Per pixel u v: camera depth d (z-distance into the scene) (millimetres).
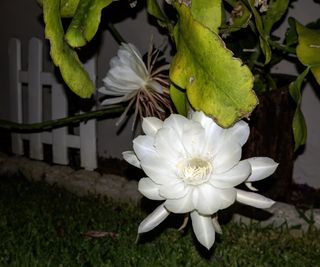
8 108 1644
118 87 662
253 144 978
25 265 979
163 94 671
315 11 1147
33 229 1114
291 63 1185
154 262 968
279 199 1151
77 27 542
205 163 467
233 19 712
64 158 1448
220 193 463
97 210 1220
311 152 1226
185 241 1035
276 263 973
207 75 473
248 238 1062
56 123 870
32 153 1499
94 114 887
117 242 1055
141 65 650
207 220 478
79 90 566
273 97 993
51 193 1326
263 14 875
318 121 1201
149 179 486
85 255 1010
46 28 538
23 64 1591
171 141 473
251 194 482
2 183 1391
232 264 966
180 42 507
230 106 466
